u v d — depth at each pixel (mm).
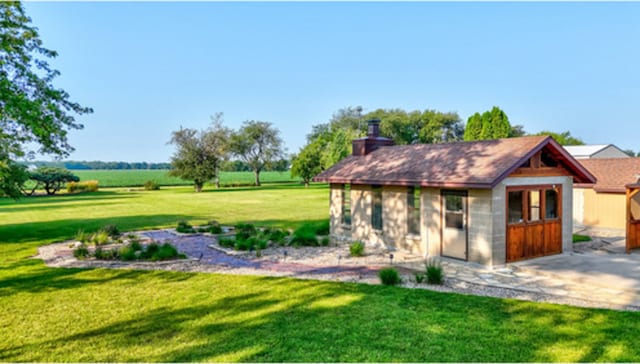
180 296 8078
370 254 12883
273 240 15250
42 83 13477
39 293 8367
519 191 11227
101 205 34438
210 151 55000
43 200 41969
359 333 5930
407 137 65312
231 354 5227
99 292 8406
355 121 67188
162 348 5461
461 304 7352
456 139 66562
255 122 68875
